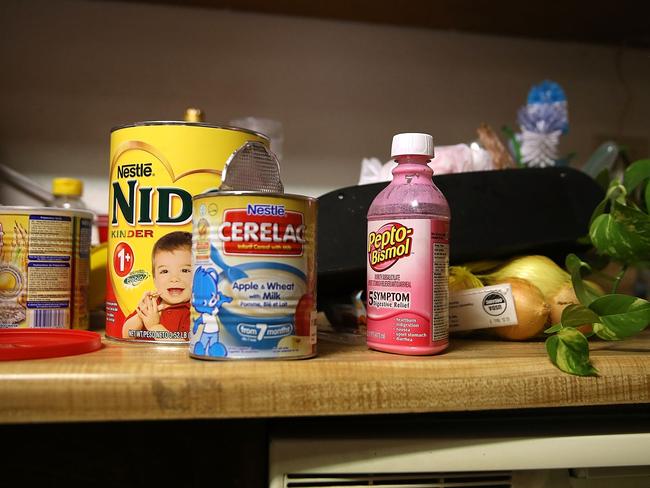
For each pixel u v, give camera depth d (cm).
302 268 39
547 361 40
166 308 44
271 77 94
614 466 40
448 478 39
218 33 92
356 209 52
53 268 49
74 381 34
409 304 42
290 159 95
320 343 49
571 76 104
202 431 45
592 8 89
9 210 48
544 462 38
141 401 34
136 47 90
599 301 43
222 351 37
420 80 99
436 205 42
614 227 49
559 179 56
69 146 88
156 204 44
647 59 106
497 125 101
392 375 37
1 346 38
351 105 97
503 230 53
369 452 37
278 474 37
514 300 49
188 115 55
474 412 43
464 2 87
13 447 43
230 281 37
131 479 44
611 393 39
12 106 87
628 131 106
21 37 87
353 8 91
